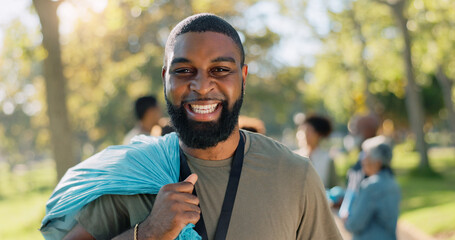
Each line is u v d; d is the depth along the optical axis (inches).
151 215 67.4
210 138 71.7
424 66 890.1
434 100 1379.2
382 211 164.4
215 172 74.0
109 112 950.4
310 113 208.7
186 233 67.5
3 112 1955.0
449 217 350.3
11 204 708.7
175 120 73.5
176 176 74.9
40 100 885.2
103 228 73.3
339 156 1363.2
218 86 72.2
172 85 72.7
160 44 837.8
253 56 908.0
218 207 71.9
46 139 1429.6
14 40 330.6
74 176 78.2
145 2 329.1
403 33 719.1
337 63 1135.6
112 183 72.7
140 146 79.9
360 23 940.0
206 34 72.4
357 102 990.4
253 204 72.4
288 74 1048.8
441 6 645.9
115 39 698.2
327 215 80.3
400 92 1069.8
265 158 76.2
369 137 217.8
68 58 579.2
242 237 70.2
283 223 73.1
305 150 207.6
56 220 75.9
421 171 746.2
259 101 1037.2
